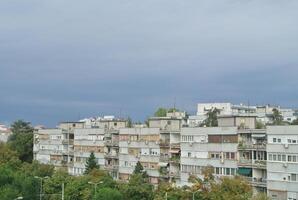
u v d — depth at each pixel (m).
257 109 171.25
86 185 112.75
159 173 121.62
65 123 181.38
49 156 175.88
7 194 98.81
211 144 106.31
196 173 109.25
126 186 105.44
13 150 179.00
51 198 114.00
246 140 99.56
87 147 155.88
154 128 128.25
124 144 137.62
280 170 89.94
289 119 173.62
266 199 84.81
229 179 91.94
